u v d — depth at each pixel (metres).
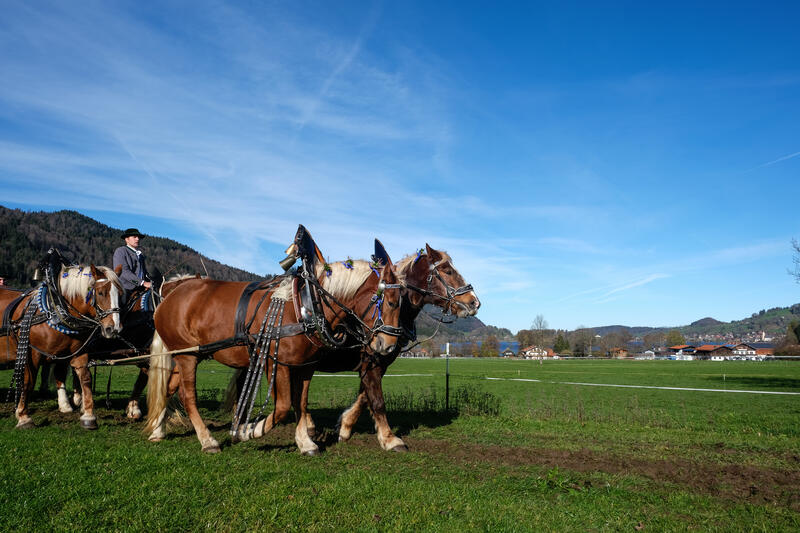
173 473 5.57
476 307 8.41
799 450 8.63
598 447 8.54
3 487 4.88
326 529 4.30
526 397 23.61
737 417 15.38
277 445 7.85
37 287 8.45
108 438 7.70
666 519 4.93
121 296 8.39
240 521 4.37
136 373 23.86
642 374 48.41
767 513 5.23
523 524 4.59
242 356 7.22
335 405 14.43
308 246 7.11
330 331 6.98
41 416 9.56
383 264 7.97
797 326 106.19
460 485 5.77
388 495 5.19
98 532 4.09
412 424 10.61
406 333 8.36
